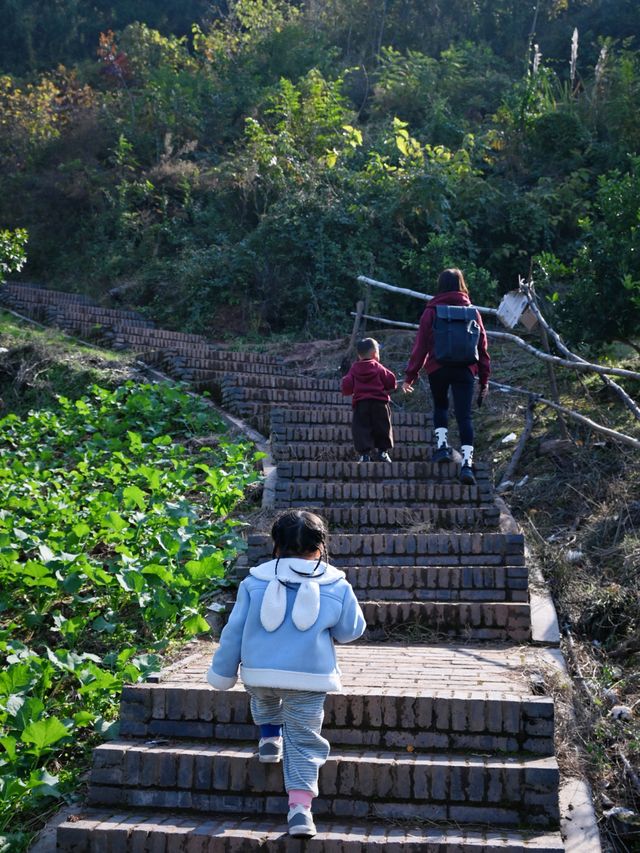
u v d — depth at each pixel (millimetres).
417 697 3799
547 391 9039
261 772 3656
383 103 22375
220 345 14445
